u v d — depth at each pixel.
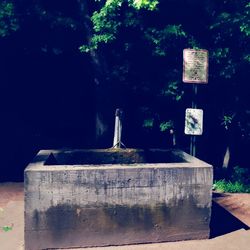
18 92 11.23
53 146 11.27
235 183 8.63
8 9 7.88
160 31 8.30
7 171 9.87
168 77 8.91
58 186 4.92
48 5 10.17
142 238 5.19
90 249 5.00
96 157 6.58
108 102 8.93
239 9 8.36
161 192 5.19
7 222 6.08
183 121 10.06
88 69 11.09
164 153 6.73
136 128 10.62
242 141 10.50
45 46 10.13
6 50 10.53
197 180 5.29
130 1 7.40
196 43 8.52
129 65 9.54
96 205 5.02
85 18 8.72
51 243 4.97
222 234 5.63
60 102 11.39
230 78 9.20
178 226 5.28
